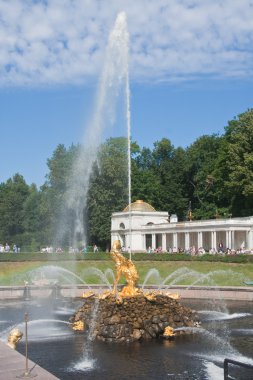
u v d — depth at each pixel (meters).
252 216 89.38
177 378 21.23
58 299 49.97
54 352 25.89
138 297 31.16
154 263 73.50
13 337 20.59
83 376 21.61
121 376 21.53
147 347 27.00
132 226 101.62
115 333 28.58
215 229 89.44
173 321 30.33
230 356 25.12
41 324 34.75
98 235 103.00
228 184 92.81
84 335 30.20
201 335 30.06
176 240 97.19
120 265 33.12
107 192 101.44
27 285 50.69
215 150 129.12
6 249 103.31
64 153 105.56
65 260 78.19
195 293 50.12
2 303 47.56
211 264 69.12
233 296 48.34
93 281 64.31
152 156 141.38
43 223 110.62
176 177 126.88
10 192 143.62
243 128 93.81
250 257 67.25
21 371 15.91
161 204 125.31
